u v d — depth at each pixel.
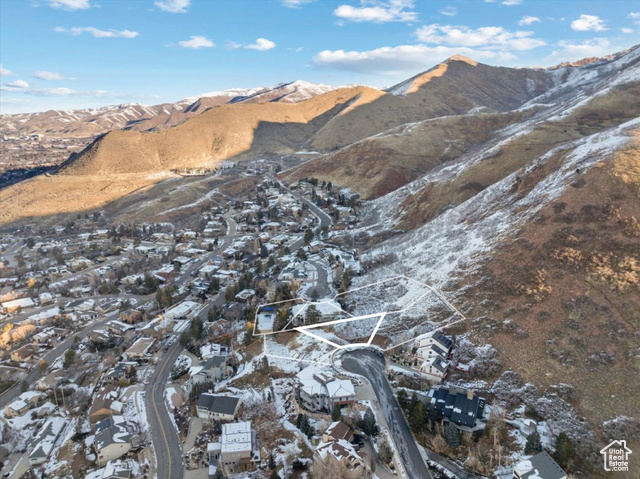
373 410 72.00
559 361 72.50
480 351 79.81
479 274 96.31
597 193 95.12
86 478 69.12
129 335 117.94
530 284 86.06
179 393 90.31
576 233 89.62
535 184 119.06
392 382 79.06
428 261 113.69
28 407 94.81
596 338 73.38
